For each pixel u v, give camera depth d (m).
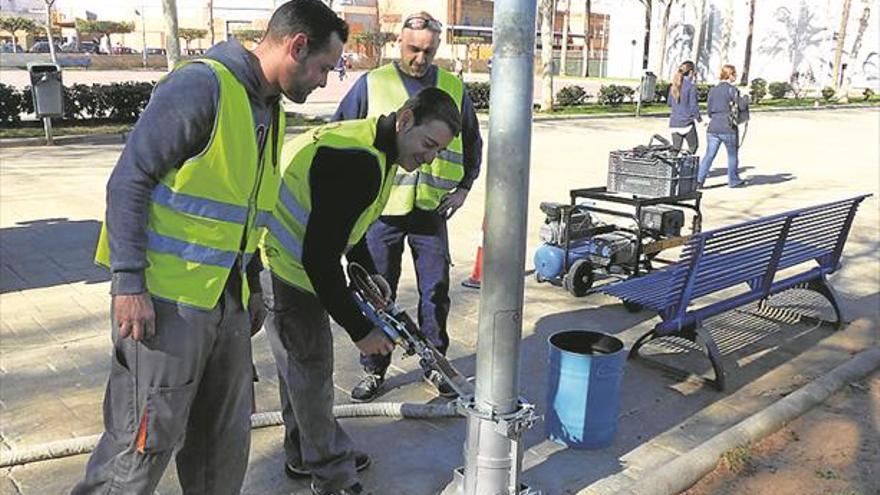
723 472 3.48
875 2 37.91
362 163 2.55
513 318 2.80
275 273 2.82
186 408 2.27
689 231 7.90
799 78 40.88
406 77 3.78
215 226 2.19
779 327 5.31
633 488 3.23
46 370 4.18
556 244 5.92
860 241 7.65
